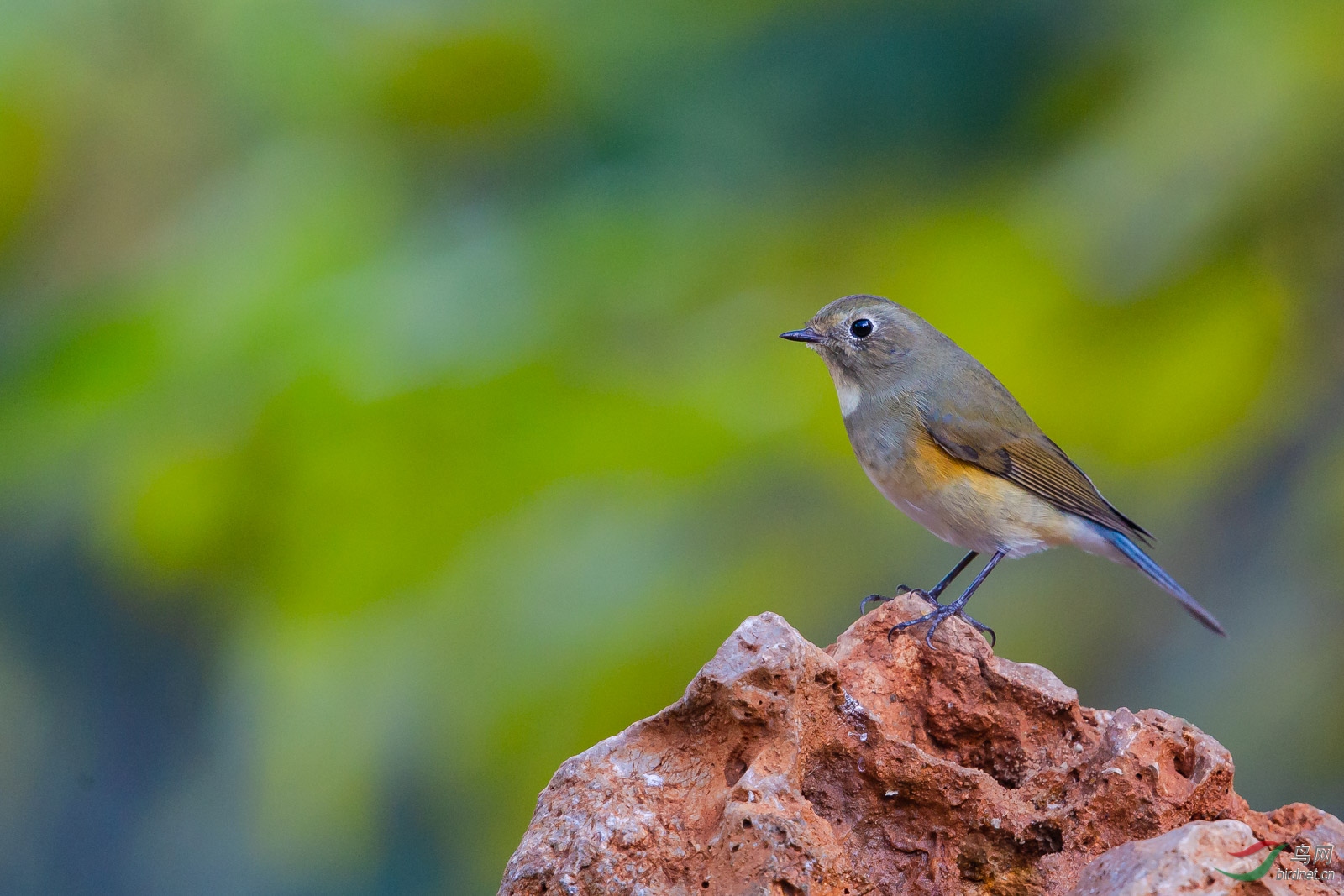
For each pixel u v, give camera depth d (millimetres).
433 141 11750
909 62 11469
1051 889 7504
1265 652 12555
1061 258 11023
